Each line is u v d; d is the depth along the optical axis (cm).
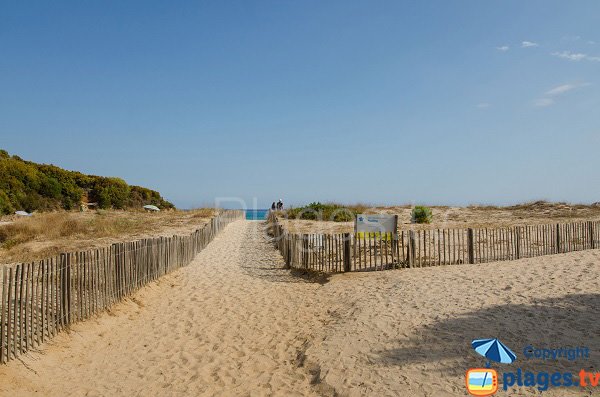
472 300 817
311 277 1259
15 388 545
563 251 1386
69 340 719
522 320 692
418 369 573
